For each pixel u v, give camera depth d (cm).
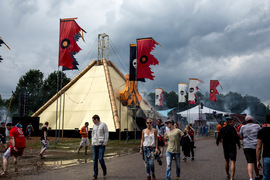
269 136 484
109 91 2992
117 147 1784
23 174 826
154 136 735
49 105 3175
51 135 2847
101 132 802
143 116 3077
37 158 1220
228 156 745
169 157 726
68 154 1385
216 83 3881
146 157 726
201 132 3662
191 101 3456
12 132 912
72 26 1725
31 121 2900
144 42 1916
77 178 761
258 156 515
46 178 762
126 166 979
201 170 882
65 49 1725
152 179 741
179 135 741
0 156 1278
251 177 671
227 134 746
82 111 2897
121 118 2723
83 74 3506
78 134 2688
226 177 744
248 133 704
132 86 2902
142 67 1898
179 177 753
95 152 791
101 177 778
